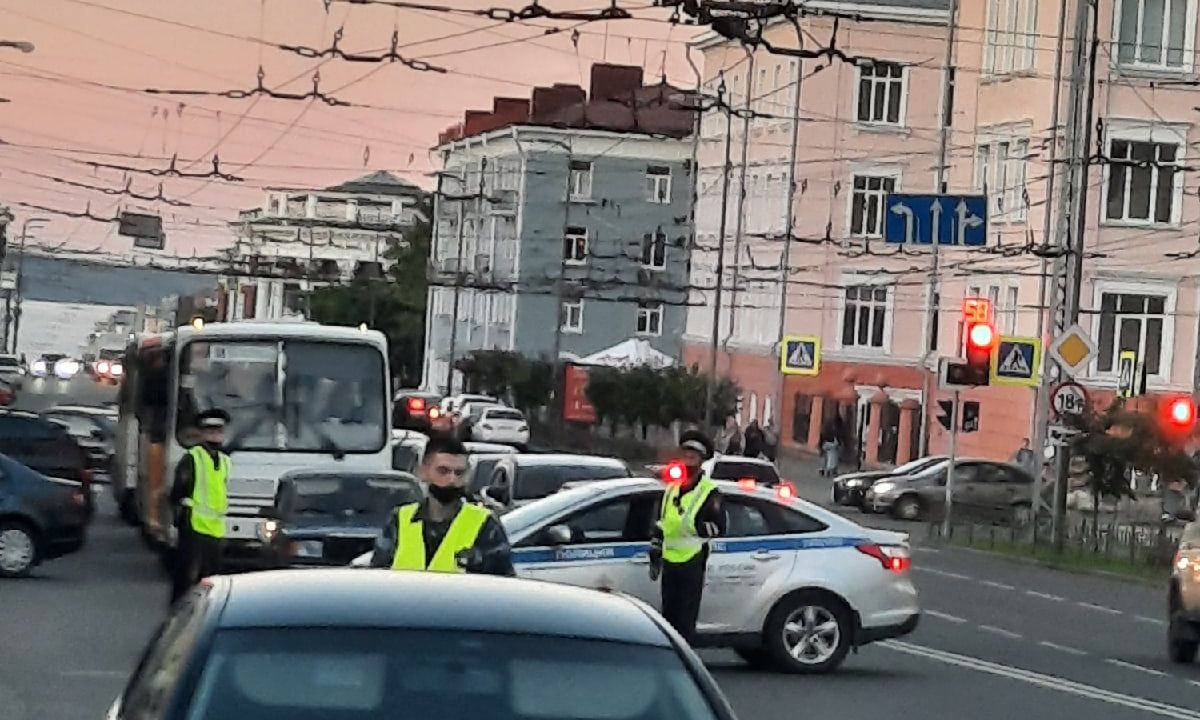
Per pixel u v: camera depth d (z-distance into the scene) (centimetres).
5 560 2741
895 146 7688
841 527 1962
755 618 1919
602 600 698
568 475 2819
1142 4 6150
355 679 618
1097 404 4925
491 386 8231
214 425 2006
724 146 8656
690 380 7312
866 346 7750
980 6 6869
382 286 12031
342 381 2878
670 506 1761
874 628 1950
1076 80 4162
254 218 15588
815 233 7731
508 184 10025
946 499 4647
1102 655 2294
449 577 711
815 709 1675
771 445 6825
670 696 632
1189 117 6159
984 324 3953
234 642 634
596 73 9919
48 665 1784
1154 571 3788
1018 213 6388
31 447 3456
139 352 3653
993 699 1800
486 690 618
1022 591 3303
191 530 1995
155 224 9325
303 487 2398
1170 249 6197
